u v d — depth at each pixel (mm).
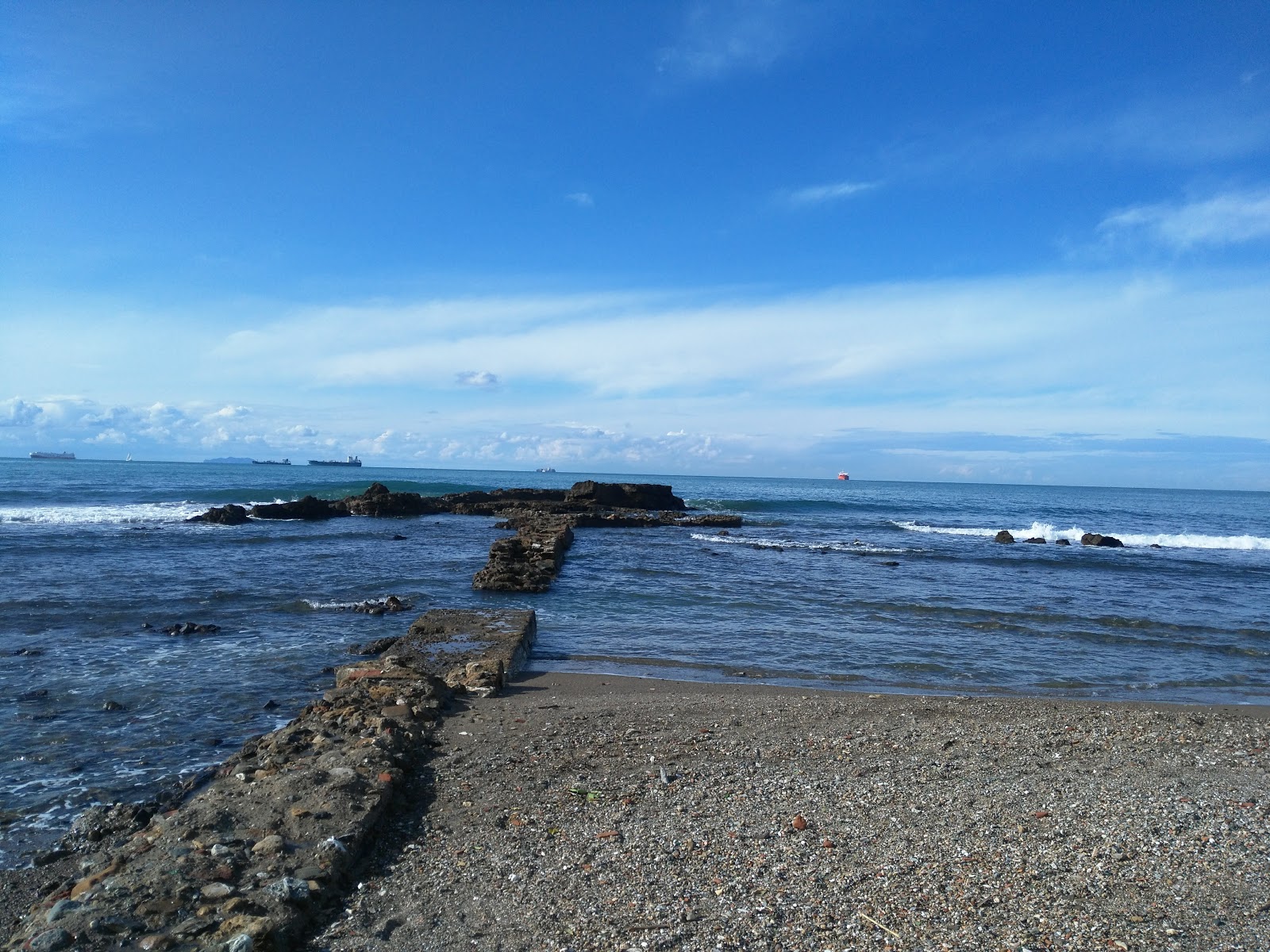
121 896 4637
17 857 5730
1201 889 4805
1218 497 156750
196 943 4176
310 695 9977
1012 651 14508
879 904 4633
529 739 8203
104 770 7406
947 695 11273
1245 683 12695
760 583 21891
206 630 13539
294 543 28750
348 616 15250
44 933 4258
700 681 11672
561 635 14680
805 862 5211
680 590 20078
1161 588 24000
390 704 8930
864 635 15477
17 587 17141
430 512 48719
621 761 7539
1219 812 6145
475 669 10758
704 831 5758
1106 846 5434
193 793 6820
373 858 5445
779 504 65938
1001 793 6645
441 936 4398
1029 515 65500
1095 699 11430
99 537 27984
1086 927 4355
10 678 10414
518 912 4617
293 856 5172
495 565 20953
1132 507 85938
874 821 5957
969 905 4609
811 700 10422
